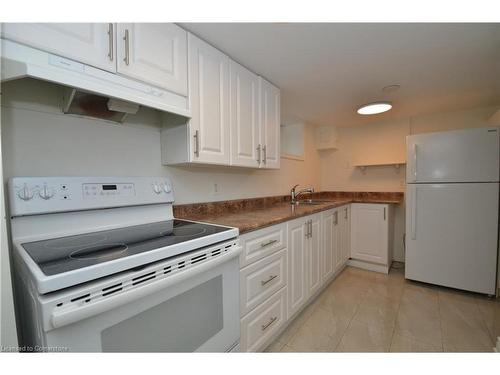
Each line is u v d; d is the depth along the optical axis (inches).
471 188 84.0
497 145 80.0
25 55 30.4
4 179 37.4
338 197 142.5
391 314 73.7
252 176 92.2
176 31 48.6
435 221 90.5
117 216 48.1
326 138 137.3
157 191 54.8
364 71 70.4
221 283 42.2
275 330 59.8
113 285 26.5
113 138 51.1
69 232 41.1
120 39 39.4
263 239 56.1
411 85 79.8
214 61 57.4
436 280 91.0
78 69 34.8
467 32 51.8
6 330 25.1
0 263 24.8
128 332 28.6
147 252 30.1
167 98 47.1
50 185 39.5
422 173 92.4
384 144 126.5
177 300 34.3
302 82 77.7
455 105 100.7
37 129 40.9
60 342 23.1
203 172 71.5
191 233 42.2
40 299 22.1
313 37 53.8
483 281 82.9
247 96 68.3
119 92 38.2
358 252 116.0
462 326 66.7
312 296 81.6
